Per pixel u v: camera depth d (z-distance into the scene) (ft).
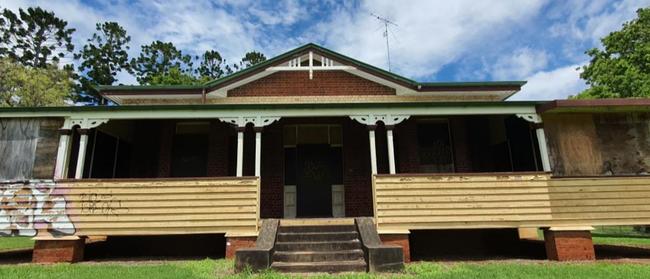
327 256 25.63
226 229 28.91
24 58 124.67
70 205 28.86
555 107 29.60
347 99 40.70
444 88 40.96
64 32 134.72
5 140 29.86
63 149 29.71
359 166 38.73
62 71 108.99
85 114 30.55
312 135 40.27
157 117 30.71
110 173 34.86
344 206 38.27
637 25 79.97
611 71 77.61
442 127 39.83
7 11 125.49
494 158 38.22
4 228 28.45
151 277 22.30
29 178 29.19
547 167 30.14
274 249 25.75
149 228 28.76
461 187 29.76
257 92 40.86
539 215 29.50
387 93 41.22
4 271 24.43
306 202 38.68
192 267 25.73
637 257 31.07
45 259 28.19
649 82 69.56
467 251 35.81
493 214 29.37
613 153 30.86
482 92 41.45
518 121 33.86
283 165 38.99
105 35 142.51
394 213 29.22
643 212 29.76
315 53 41.55
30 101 89.76
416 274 23.09
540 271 23.91
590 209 29.73
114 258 32.19
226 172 37.81
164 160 38.14
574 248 29.17
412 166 38.09
